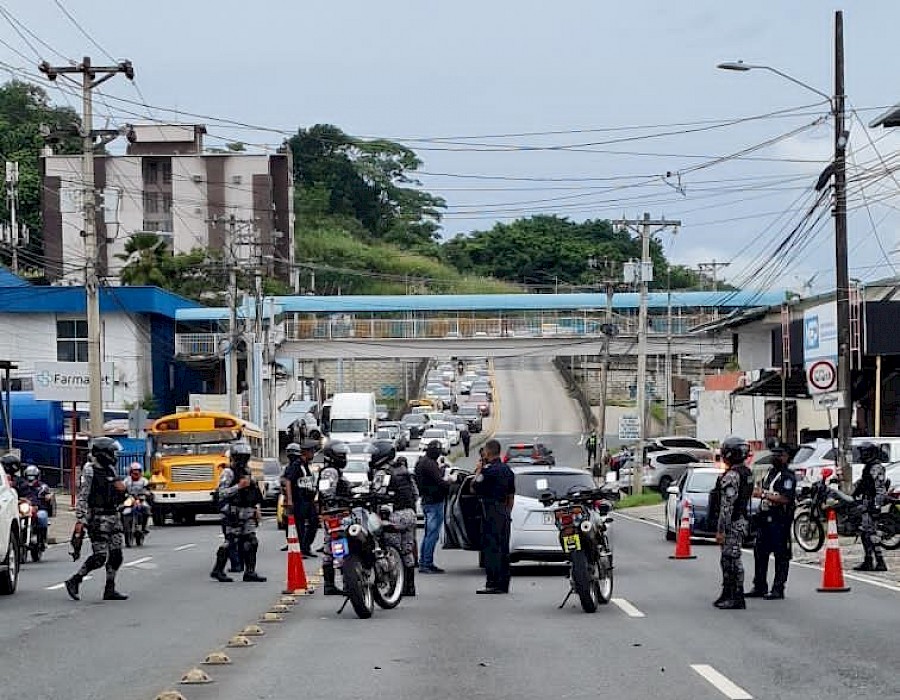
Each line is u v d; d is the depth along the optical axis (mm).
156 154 125875
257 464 48188
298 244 145875
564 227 167500
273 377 73812
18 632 16172
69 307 79250
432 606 18516
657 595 19844
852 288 43031
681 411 105062
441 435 83625
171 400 83750
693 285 145750
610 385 117688
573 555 17656
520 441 92750
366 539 17297
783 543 19031
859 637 14969
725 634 15281
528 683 11984
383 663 13273
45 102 139875
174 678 12656
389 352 90188
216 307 93938
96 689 12062
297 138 174625
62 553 31750
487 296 95500
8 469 28891
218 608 18766
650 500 55969
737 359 72625
